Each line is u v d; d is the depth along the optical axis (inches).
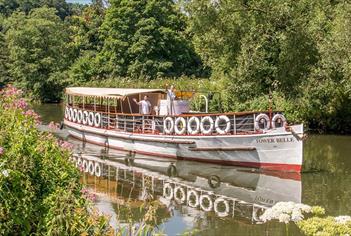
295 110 1041.5
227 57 1088.2
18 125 254.8
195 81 1368.1
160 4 2069.4
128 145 815.7
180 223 417.4
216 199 507.2
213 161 710.5
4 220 199.0
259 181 596.1
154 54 2025.1
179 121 737.6
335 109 1069.1
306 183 584.7
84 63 2095.2
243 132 680.4
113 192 526.3
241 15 1037.8
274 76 1053.8
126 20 2020.2
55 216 200.8
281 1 1016.2
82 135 937.5
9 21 2861.7
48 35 2308.1
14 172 203.8
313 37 1019.9
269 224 415.5
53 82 2204.7
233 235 384.8
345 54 944.3
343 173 644.1
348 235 273.3
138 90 858.1
